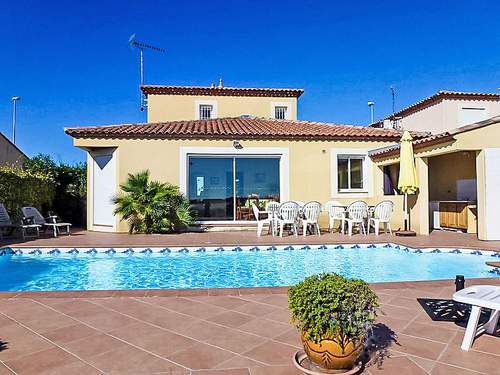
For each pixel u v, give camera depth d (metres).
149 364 3.62
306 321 3.34
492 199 11.97
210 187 16.06
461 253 10.94
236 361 3.68
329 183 16.55
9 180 14.83
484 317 4.91
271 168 16.55
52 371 3.48
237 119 21.22
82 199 19.56
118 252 11.45
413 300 5.74
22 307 5.50
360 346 3.39
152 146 15.62
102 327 4.66
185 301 5.79
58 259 10.92
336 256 11.16
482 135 12.03
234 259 10.90
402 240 12.30
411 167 13.20
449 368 3.51
